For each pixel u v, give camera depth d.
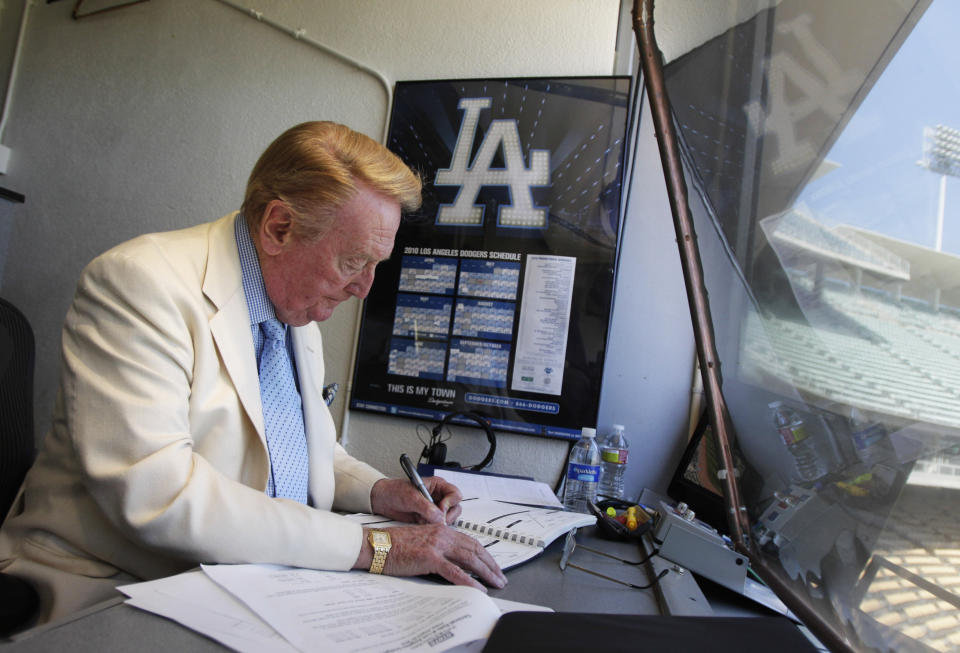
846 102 0.56
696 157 0.81
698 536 1.01
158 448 0.76
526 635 0.59
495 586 0.82
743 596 1.02
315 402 1.12
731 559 0.99
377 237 0.93
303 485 1.04
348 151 0.91
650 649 0.57
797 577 0.61
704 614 0.77
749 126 0.73
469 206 1.76
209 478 0.77
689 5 0.83
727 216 0.77
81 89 2.06
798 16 0.65
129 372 0.79
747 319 0.74
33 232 2.02
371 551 0.79
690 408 1.66
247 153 1.93
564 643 0.57
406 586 0.74
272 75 1.94
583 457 1.61
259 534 0.74
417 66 1.85
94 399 0.78
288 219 0.92
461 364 1.72
